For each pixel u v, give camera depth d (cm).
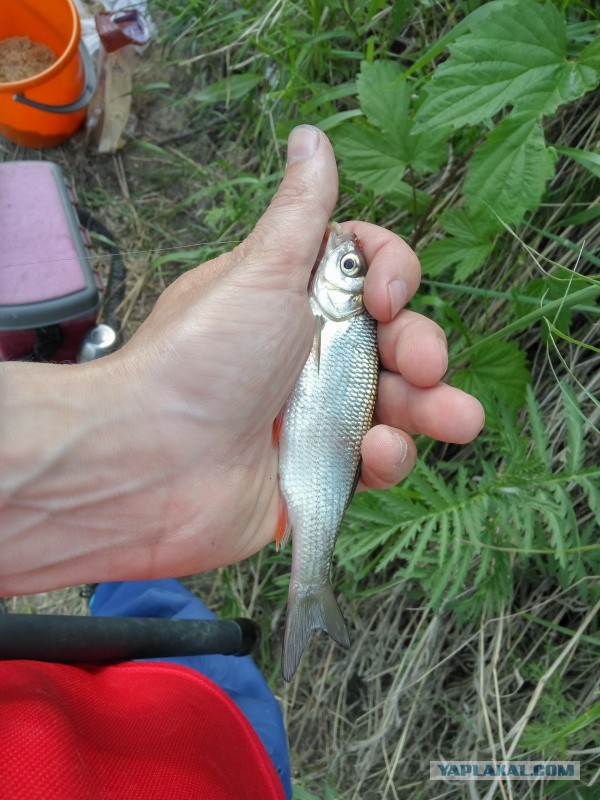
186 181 48
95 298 35
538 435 28
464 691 35
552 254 33
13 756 14
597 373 32
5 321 34
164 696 20
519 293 32
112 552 23
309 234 22
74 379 22
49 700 16
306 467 24
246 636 26
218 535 24
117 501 23
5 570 22
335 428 24
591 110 33
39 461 21
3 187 35
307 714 39
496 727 33
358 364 24
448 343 36
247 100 45
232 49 46
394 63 32
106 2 47
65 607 43
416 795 35
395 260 24
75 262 35
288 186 22
